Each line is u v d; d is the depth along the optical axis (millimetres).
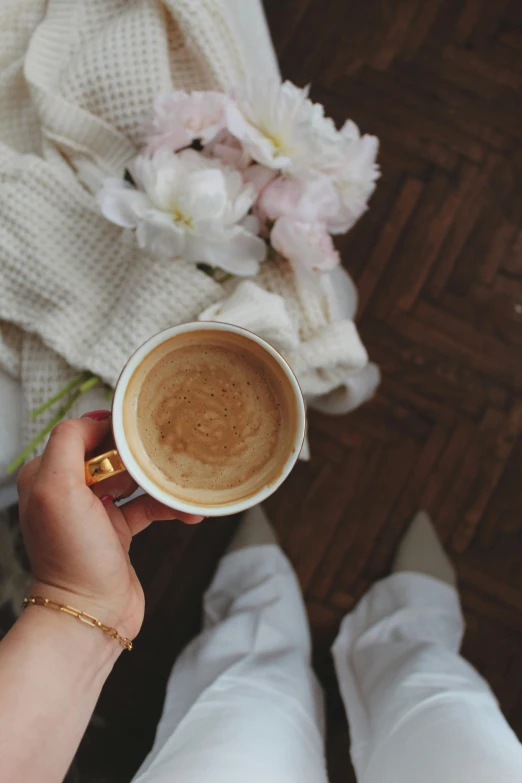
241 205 547
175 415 500
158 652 819
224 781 537
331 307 623
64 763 450
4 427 627
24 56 630
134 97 605
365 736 684
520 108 858
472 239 854
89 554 461
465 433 850
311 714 690
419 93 854
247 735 588
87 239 607
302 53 850
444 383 852
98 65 603
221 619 781
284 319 567
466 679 680
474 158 856
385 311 849
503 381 853
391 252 849
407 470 848
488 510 844
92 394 603
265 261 614
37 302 615
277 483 485
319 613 833
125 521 517
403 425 850
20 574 771
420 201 852
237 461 499
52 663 455
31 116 646
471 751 551
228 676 672
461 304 853
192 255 560
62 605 465
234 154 567
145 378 500
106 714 807
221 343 500
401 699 655
